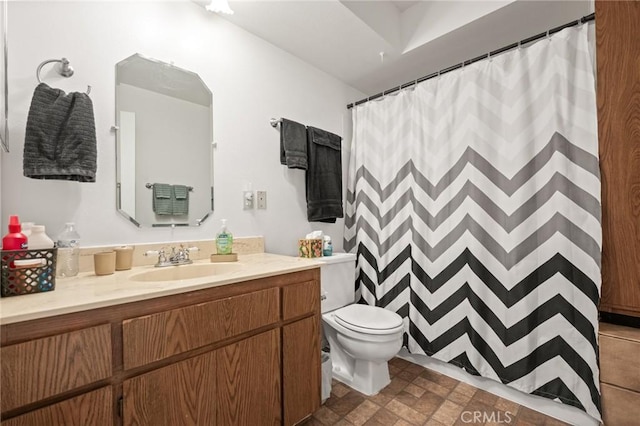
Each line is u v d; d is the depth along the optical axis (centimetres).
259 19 171
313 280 140
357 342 160
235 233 174
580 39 147
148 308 88
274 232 194
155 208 143
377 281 221
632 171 114
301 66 214
